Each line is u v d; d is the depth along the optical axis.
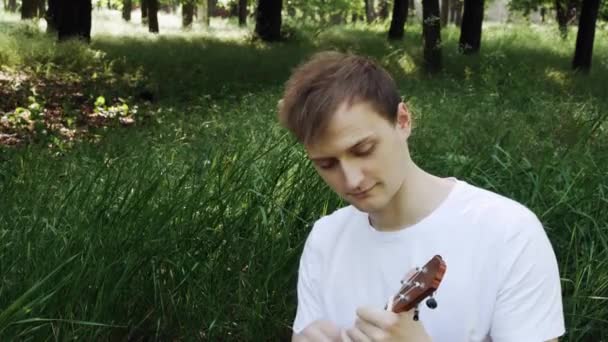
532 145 5.41
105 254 3.29
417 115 6.98
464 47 19.78
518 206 1.88
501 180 4.09
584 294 3.33
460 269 1.83
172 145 6.02
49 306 3.08
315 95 1.69
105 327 3.18
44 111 10.24
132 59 16.14
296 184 3.96
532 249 1.83
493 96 9.47
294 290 3.56
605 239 3.59
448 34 25.86
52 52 15.71
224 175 4.13
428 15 16.31
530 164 4.24
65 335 3.05
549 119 7.33
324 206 3.79
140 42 20.70
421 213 1.88
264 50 20.22
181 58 16.86
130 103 11.17
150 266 3.42
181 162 5.15
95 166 5.13
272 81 13.66
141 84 12.58
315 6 36.44
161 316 3.44
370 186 1.74
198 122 8.40
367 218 1.97
